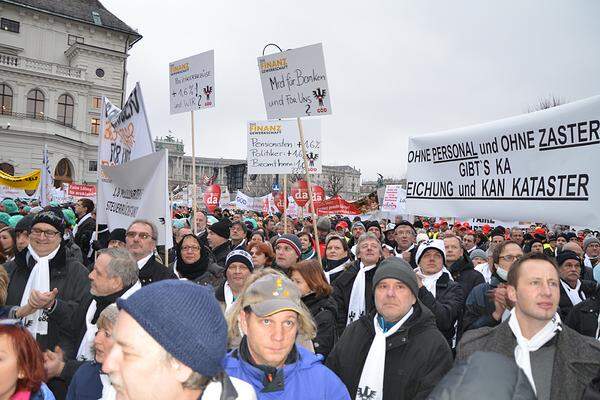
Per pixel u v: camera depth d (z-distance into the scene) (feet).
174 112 23.24
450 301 15.15
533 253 8.45
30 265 13.91
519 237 29.99
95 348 9.08
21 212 42.37
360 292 15.88
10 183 46.16
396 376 9.45
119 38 180.34
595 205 11.98
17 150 147.33
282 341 7.80
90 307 11.79
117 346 4.31
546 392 7.77
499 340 8.50
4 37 162.91
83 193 69.87
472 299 14.17
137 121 19.30
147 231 15.11
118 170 19.47
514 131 14.12
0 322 7.73
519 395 4.63
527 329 8.21
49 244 13.64
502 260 13.70
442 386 4.91
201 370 4.25
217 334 4.45
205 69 21.94
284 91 19.40
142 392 4.16
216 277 17.02
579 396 7.63
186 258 16.93
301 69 18.95
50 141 152.56
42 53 169.27
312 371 8.28
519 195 13.93
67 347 12.49
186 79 22.74
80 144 164.55
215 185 55.16
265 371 7.89
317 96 18.67
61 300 12.82
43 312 12.88
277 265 17.57
